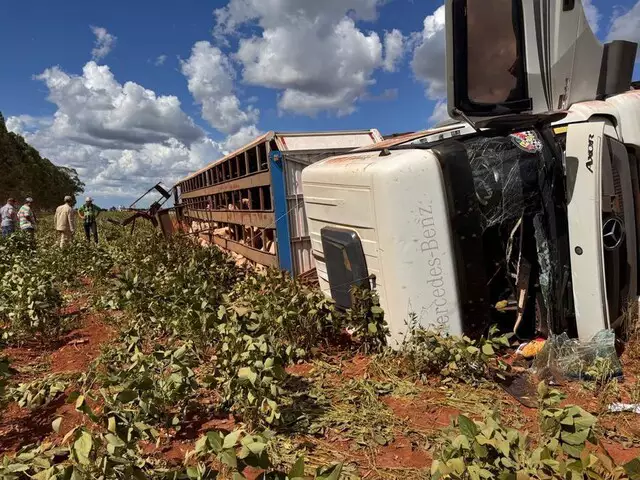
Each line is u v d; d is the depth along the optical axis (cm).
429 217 416
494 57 435
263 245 746
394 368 429
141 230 1853
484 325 431
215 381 371
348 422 351
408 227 417
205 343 495
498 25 430
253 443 239
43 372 487
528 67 443
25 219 1555
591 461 213
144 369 368
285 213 690
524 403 363
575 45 457
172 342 523
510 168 427
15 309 569
